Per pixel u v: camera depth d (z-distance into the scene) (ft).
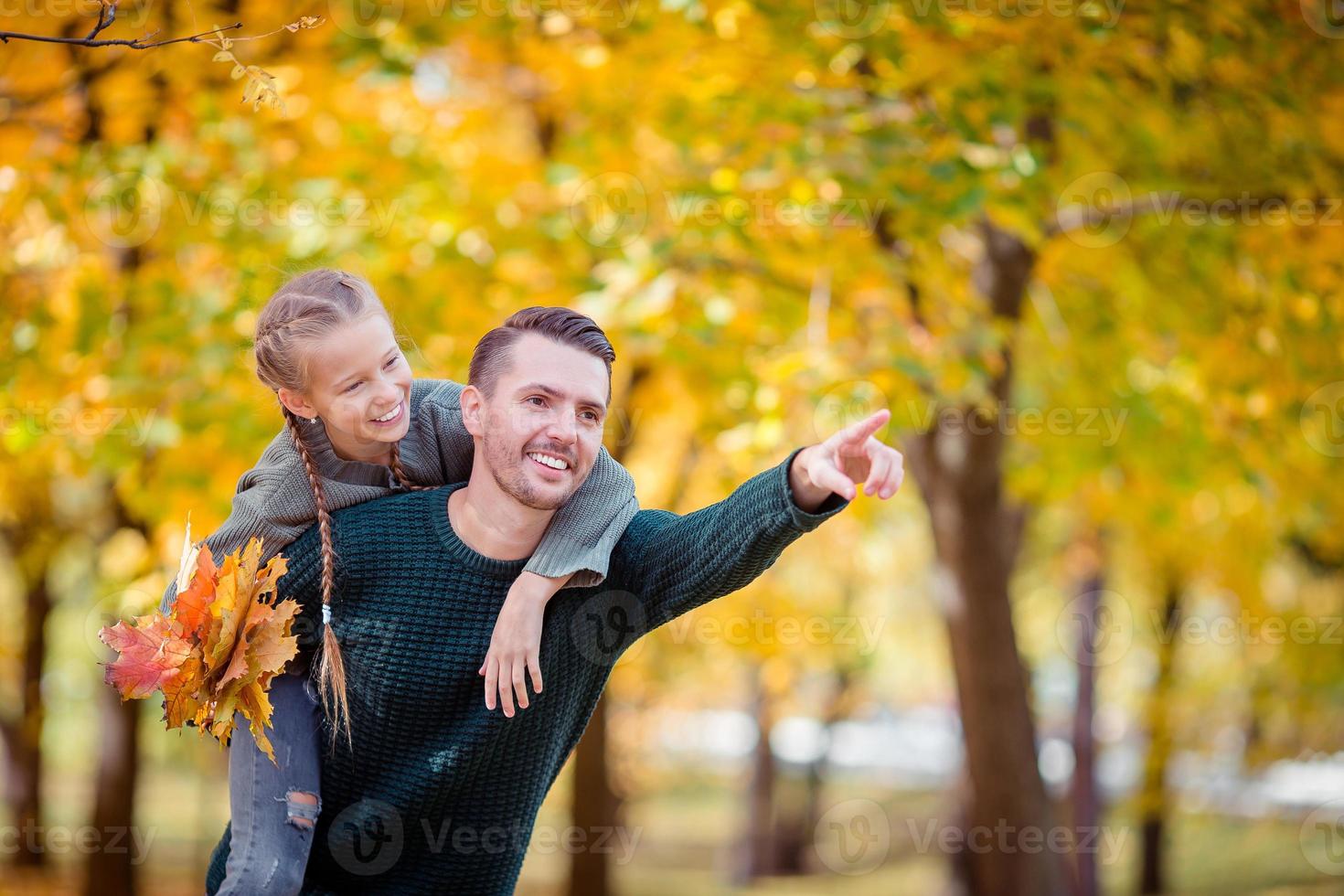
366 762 7.82
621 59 21.94
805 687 66.33
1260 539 35.70
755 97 19.56
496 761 7.86
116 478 23.52
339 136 22.94
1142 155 22.52
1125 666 60.08
